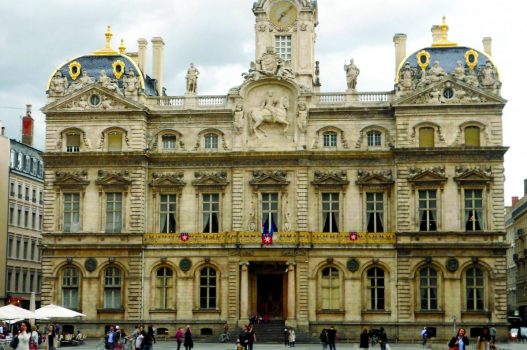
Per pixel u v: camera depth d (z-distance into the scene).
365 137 97.62
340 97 99.12
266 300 99.00
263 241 94.81
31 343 58.12
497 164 94.69
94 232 97.62
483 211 94.44
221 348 82.81
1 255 123.00
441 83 95.69
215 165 98.62
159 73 108.44
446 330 93.19
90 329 96.69
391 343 93.50
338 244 95.25
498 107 95.19
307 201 96.81
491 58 97.19
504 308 92.94
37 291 137.25
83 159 98.56
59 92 100.31
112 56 101.94
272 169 97.62
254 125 98.56
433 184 94.81
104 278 97.50
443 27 100.94
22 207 131.38
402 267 94.31
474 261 93.50
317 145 97.88
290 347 85.62
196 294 96.50
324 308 95.25
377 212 96.62
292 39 103.06
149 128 100.38
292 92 98.81
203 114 99.44
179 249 97.00
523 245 145.00
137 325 95.81
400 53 102.81
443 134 95.31
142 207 97.81
